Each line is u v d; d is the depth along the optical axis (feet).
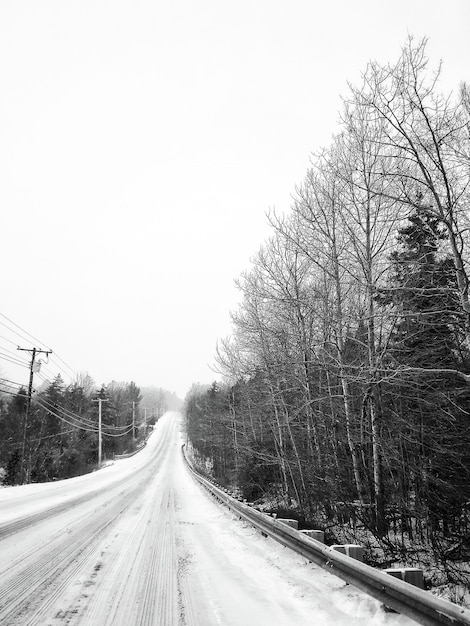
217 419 106.32
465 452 32.86
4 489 57.77
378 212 34.68
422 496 32.60
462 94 25.93
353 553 17.52
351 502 33.94
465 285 23.77
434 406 31.35
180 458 207.41
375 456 31.81
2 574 18.52
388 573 14.52
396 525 37.45
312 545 19.92
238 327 64.85
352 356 41.86
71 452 174.40
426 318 28.58
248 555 23.61
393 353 33.06
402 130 24.39
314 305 43.14
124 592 16.48
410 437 33.42
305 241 40.29
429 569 24.25
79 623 13.37
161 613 14.39
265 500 66.44
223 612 14.57
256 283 48.21
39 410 166.30
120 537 27.61
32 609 14.44
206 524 35.47
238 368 74.95
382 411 33.76
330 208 39.37
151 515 39.19
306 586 17.43
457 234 24.35
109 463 187.83
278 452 58.54
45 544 24.75
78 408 215.31
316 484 38.17
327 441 44.83
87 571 19.26
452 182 26.86
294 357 47.93
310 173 40.96
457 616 10.40
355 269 37.96
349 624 13.51
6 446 160.97
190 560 22.04
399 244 34.83
